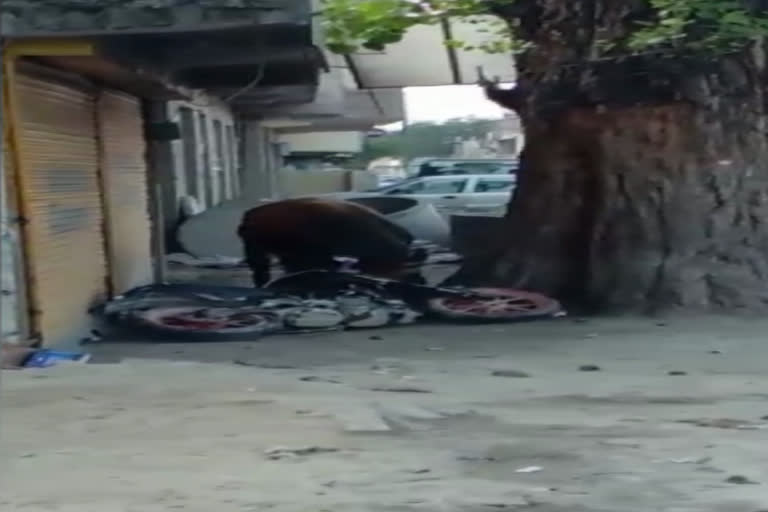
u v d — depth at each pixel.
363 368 11.12
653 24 14.12
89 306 13.89
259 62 13.98
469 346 12.67
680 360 11.56
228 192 38.44
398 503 5.89
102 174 14.91
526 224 16.06
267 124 47.62
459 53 21.69
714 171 15.05
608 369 11.03
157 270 18.81
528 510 5.77
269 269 17.73
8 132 11.18
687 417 8.44
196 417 8.20
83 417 8.23
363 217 17.48
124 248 16.25
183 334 13.18
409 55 22.22
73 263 13.29
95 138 14.67
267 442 7.41
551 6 15.09
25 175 11.41
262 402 8.73
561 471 6.65
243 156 44.31
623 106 15.05
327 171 55.91
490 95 16.73
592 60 14.96
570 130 15.57
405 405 8.82
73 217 13.40
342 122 46.34
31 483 6.41
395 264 17.23
